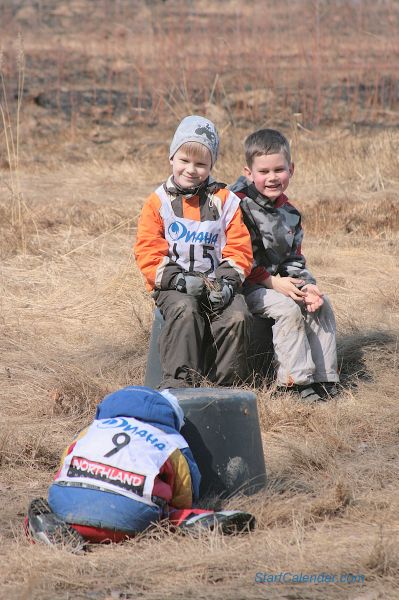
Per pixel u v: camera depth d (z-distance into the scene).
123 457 6.47
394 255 16.09
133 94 34.84
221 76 35.31
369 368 10.60
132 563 5.98
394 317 12.22
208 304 9.33
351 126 29.66
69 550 6.22
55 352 11.40
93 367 10.88
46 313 12.81
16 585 5.73
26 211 18.02
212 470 7.23
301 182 22.33
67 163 25.48
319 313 9.89
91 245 15.98
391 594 5.56
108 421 6.74
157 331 9.60
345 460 8.30
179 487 6.66
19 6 52.28
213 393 7.43
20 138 28.53
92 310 12.86
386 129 28.89
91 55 41.25
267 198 10.05
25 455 8.41
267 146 9.89
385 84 35.41
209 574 5.85
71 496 6.43
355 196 20.61
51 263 15.03
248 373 9.62
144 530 6.43
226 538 6.35
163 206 9.46
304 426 9.05
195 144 9.27
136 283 13.50
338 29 43.41
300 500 7.17
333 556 6.06
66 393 9.83
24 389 10.14
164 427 6.78
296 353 9.66
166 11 49.78
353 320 11.80
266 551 6.11
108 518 6.34
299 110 31.70
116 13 49.69
